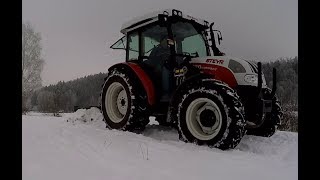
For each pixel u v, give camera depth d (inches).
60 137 155.1
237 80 173.9
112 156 122.3
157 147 144.6
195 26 213.9
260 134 203.0
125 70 205.2
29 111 626.2
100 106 219.5
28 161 104.7
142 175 98.6
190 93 167.9
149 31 213.6
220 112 155.3
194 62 189.0
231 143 152.0
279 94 300.8
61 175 94.3
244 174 106.0
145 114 195.2
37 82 841.5
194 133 165.9
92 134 168.2
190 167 112.4
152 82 197.9
